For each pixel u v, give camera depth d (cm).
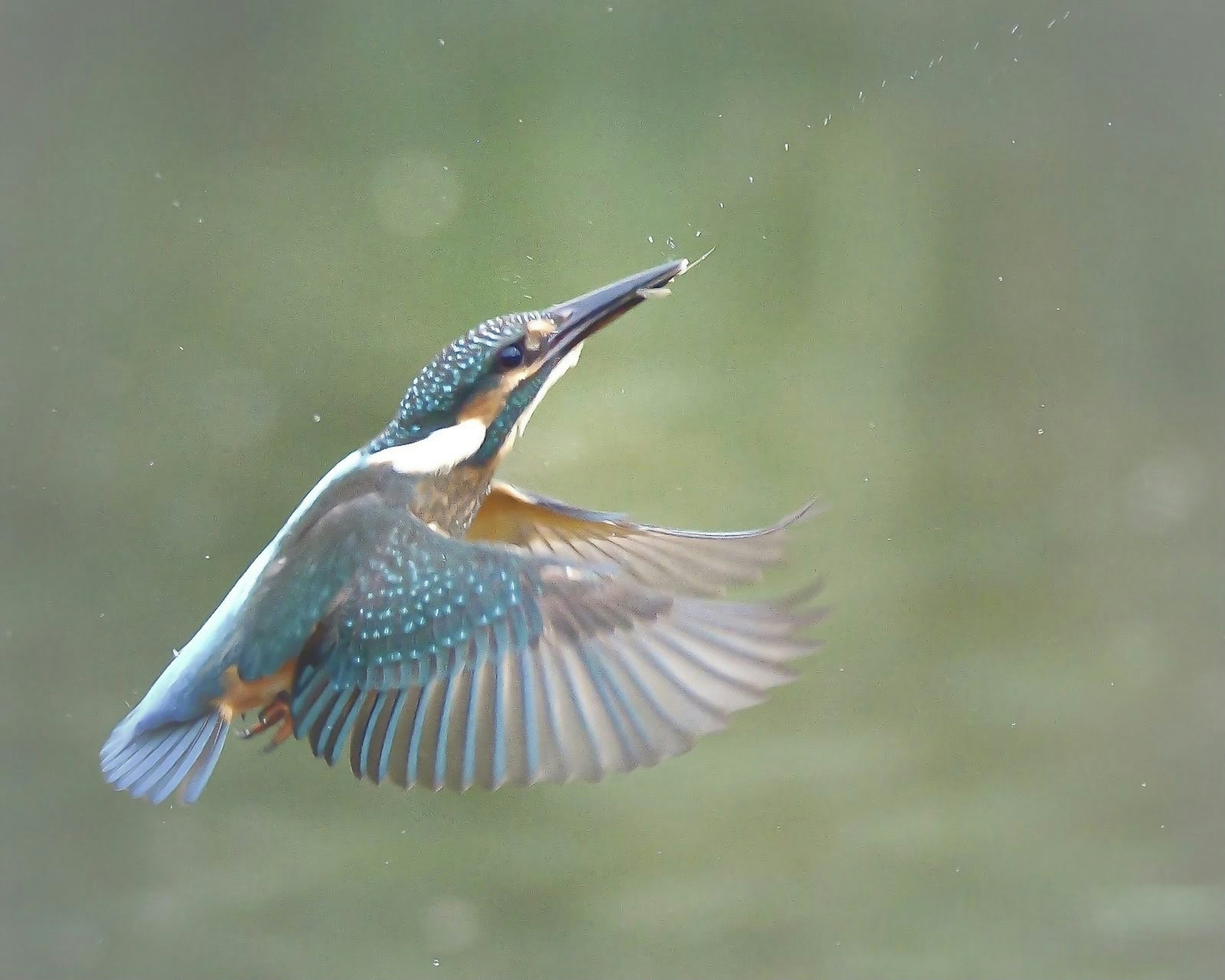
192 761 471
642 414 543
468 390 476
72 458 544
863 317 585
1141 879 500
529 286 568
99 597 514
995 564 544
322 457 542
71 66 604
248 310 569
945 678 511
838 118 608
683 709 470
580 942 498
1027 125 625
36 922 499
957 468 568
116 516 530
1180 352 604
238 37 608
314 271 571
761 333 574
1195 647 513
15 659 510
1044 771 506
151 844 503
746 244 582
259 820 504
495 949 498
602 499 526
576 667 471
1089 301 603
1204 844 502
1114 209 618
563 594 471
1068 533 557
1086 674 512
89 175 592
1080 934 497
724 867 502
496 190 584
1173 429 591
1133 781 505
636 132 594
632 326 561
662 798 504
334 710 472
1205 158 625
